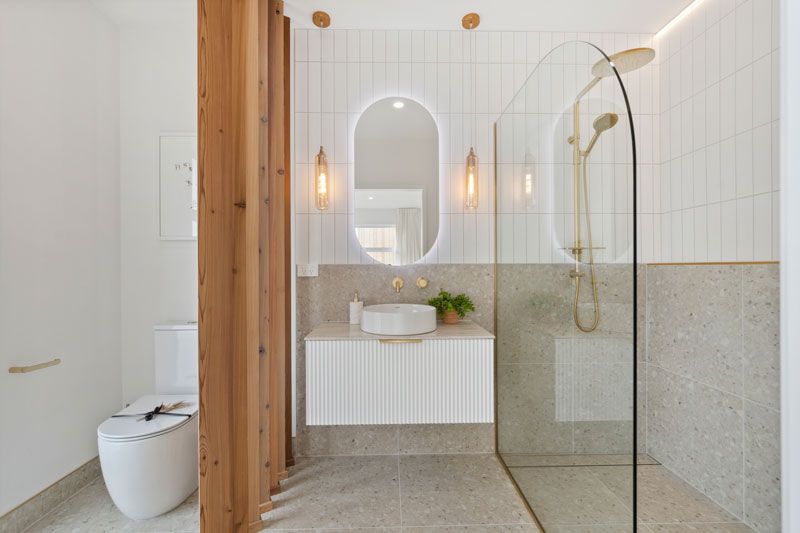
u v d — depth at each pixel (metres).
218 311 1.55
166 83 2.11
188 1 2.03
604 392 1.29
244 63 1.66
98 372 1.94
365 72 2.42
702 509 1.90
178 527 1.64
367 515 1.81
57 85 1.75
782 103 0.93
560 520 1.58
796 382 0.92
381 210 2.44
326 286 2.43
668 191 2.36
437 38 2.43
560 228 1.58
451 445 2.42
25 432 1.61
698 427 2.06
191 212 2.12
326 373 1.96
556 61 1.58
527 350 1.93
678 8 2.19
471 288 2.45
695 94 2.14
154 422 1.74
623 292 1.19
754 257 1.78
